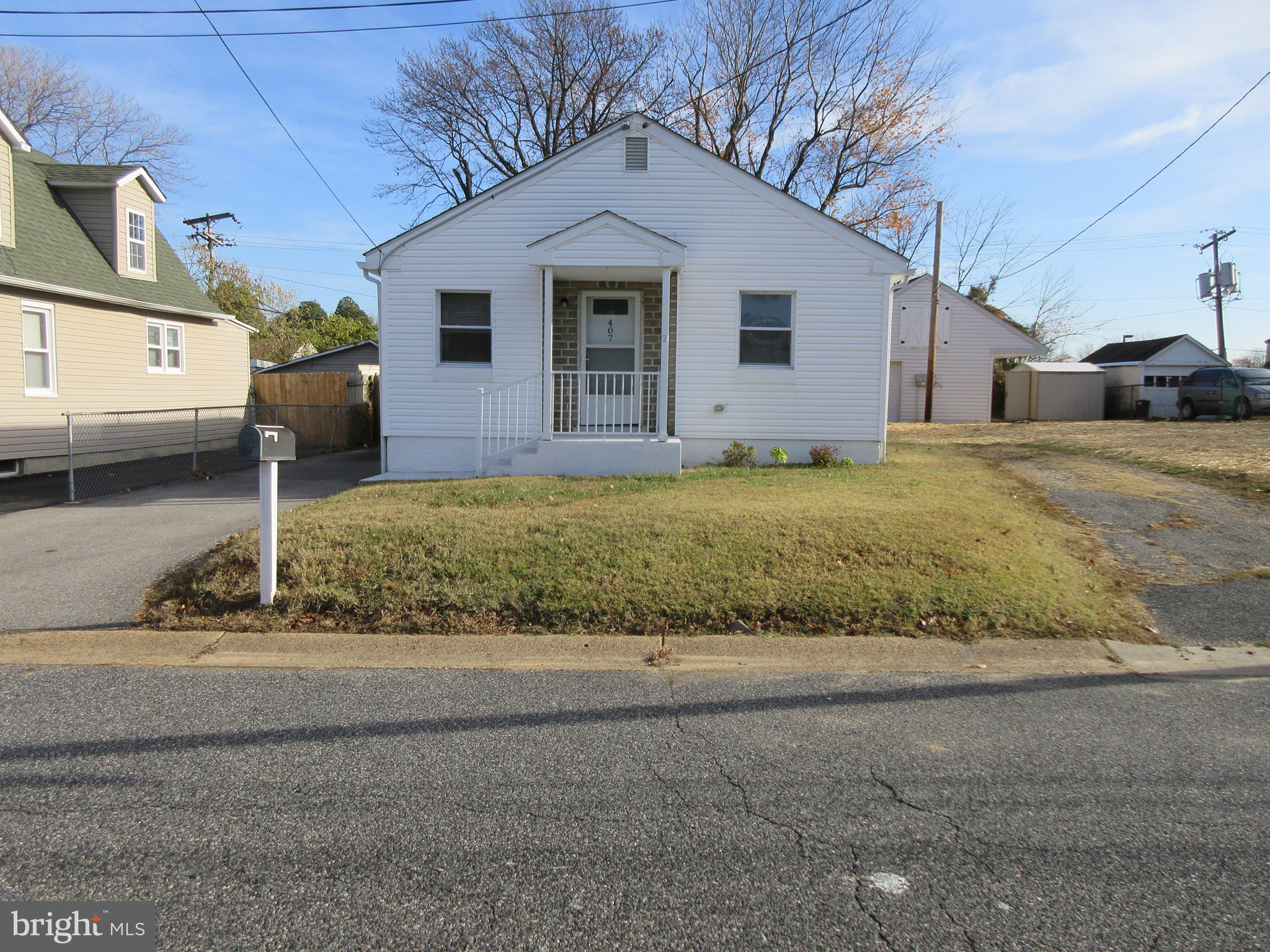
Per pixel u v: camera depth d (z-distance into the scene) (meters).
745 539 6.70
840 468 11.84
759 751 3.80
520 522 7.29
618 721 4.15
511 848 2.96
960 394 30.50
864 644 5.29
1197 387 25.83
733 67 25.38
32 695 4.46
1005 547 6.95
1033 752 3.81
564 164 12.40
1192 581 6.67
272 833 3.05
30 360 14.33
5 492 11.93
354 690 4.58
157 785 3.42
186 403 18.48
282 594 5.87
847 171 25.77
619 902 2.65
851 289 12.51
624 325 12.93
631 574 6.09
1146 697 4.53
